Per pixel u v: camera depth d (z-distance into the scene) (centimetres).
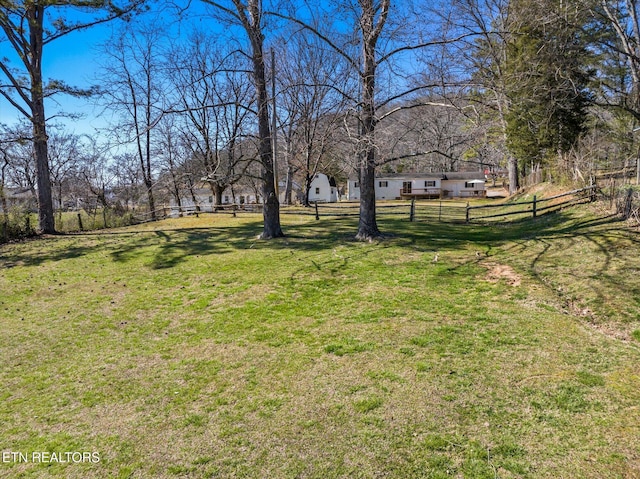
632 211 832
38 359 488
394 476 264
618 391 347
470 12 1293
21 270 936
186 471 281
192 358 470
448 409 336
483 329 495
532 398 345
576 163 1310
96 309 663
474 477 259
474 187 4150
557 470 261
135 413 361
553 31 1216
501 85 964
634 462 263
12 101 1374
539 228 1076
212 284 765
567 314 528
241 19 973
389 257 876
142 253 1080
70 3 1294
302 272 804
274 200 1203
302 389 384
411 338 481
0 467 295
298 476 270
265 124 1140
